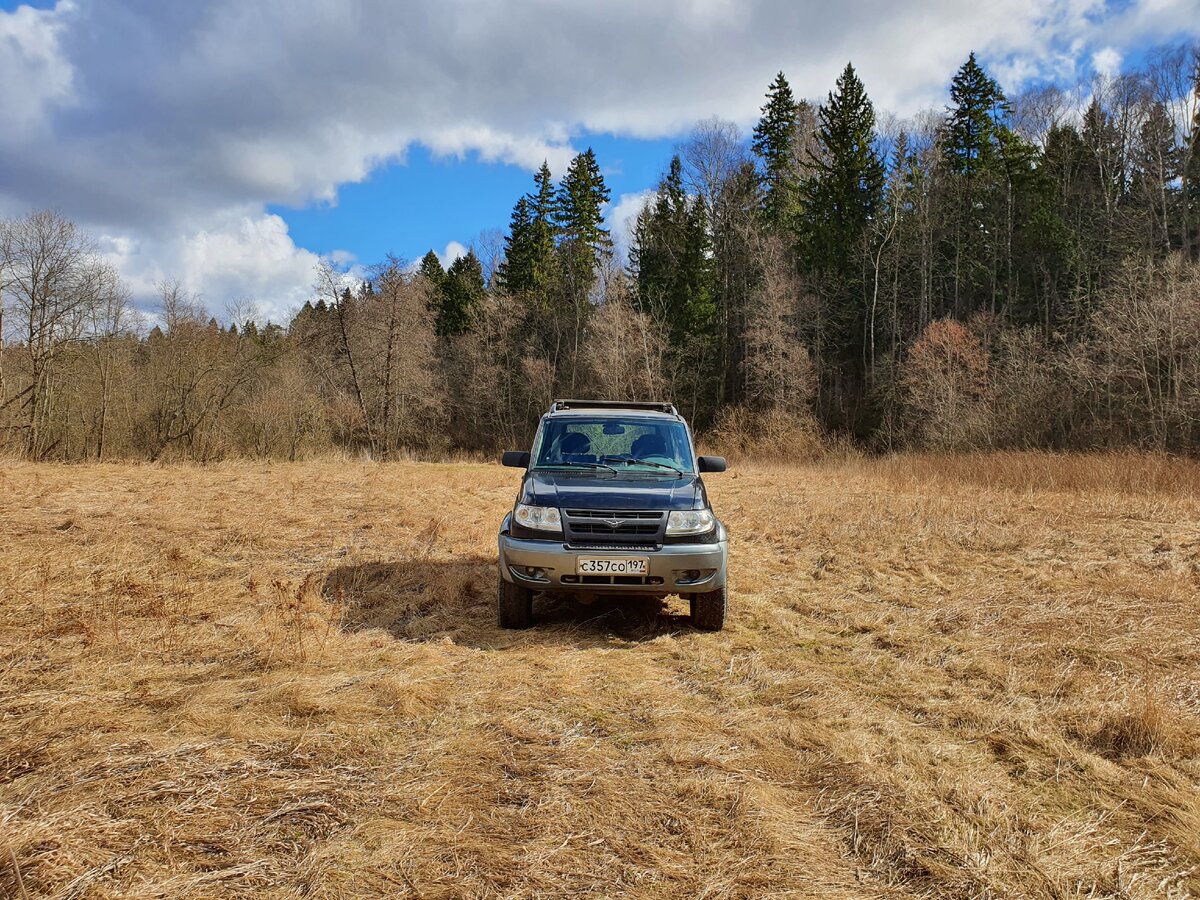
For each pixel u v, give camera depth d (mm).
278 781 3012
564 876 2471
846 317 42906
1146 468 16375
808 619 6023
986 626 5707
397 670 4426
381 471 20141
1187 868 2584
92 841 2527
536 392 47969
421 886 2385
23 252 21953
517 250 56812
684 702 4090
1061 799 3064
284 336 32062
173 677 4309
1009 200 40469
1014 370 30469
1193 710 4008
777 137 50312
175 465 21375
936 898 2402
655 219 50875
